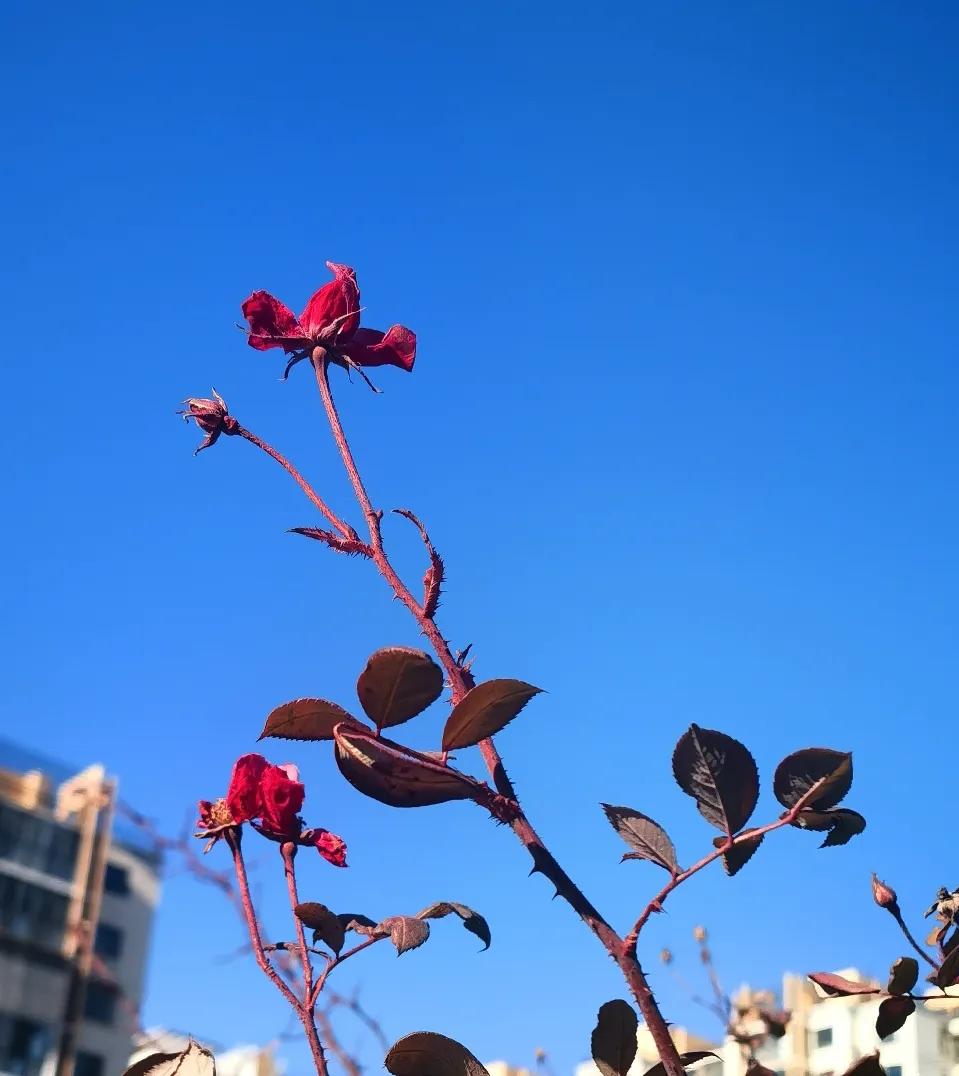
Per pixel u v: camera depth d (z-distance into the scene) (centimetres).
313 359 61
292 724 49
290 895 53
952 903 60
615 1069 50
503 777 50
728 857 50
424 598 52
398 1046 50
